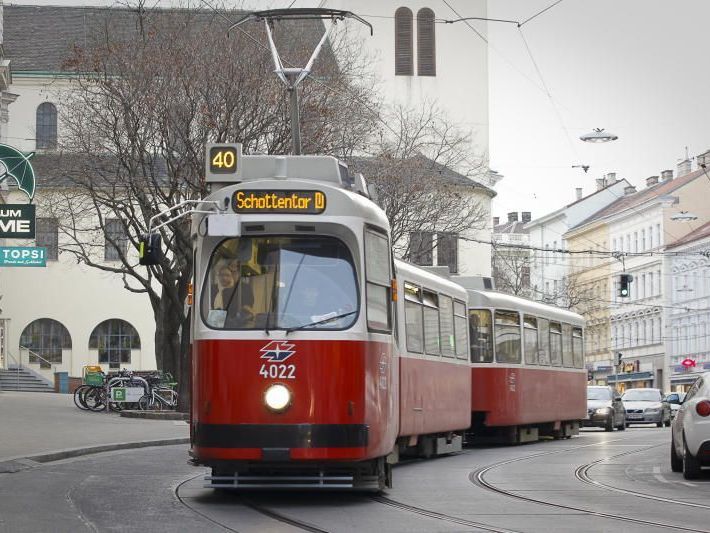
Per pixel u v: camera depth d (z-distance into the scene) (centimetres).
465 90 7688
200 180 3778
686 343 9956
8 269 6812
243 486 1559
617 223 11450
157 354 4681
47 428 3138
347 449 1548
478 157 7481
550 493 1784
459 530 1310
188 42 4000
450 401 2648
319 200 1599
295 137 3503
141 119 3881
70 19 7444
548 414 3497
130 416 3866
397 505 1584
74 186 4684
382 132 5231
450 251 7075
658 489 1858
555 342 3631
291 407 1541
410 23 7662
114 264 6869
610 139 5600
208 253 1608
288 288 1582
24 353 6812
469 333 3019
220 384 1554
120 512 1446
